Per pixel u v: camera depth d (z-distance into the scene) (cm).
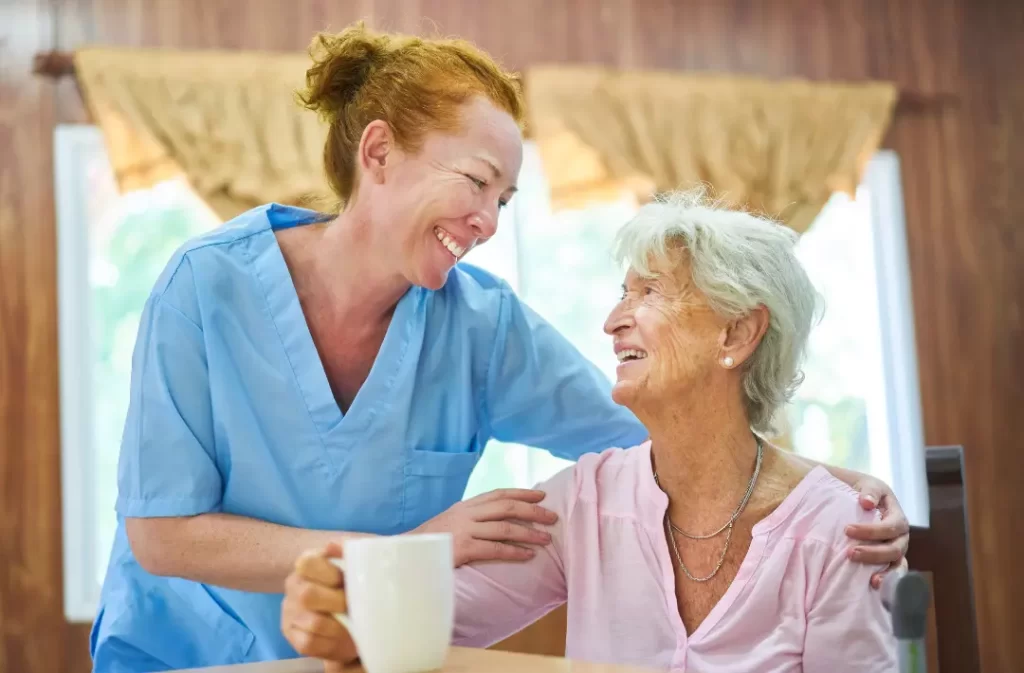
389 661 82
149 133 339
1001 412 394
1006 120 407
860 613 122
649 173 375
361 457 144
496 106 138
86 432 337
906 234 397
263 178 342
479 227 137
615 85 377
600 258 383
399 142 136
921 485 388
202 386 139
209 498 138
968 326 397
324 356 148
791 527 127
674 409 130
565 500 137
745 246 130
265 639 148
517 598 134
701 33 390
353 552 83
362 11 364
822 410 396
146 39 348
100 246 350
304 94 146
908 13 405
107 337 348
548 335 162
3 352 328
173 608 151
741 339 130
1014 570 386
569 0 381
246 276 143
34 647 319
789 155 384
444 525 133
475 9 373
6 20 341
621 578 132
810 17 399
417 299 150
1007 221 403
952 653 129
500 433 166
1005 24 410
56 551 324
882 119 394
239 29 354
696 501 131
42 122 339
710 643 125
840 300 402
